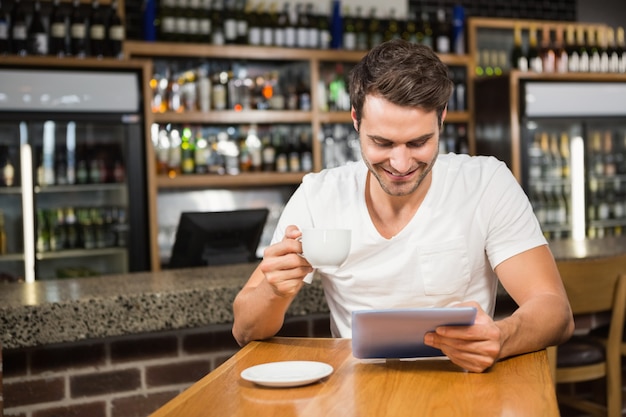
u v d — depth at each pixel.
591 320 3.29
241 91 5.46
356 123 1.72
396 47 1.65
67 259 5.04
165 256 5.30
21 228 4.79
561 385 3.22
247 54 5.34
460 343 1.55
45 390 2.45
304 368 1.57
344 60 5.62
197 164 5.32
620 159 6.44
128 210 4.85
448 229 1.93
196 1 5.35
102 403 2.52
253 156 5.49
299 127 5.67
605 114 6.08
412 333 1.56
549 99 5.91
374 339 1.57
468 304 1.65
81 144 4.95
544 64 6.25
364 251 1.95
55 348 2.46
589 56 6.31
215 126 5.47
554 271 1.90
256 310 1.86
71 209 4.97
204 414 1.32
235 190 5.63
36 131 4.84
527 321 1.71
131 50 5.07
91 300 2.36
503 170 1.99
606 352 2.97
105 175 4.96
